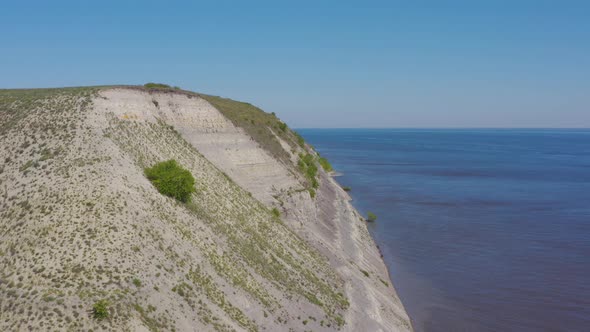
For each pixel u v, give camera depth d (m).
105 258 26.17
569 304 50.06
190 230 34.88
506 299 51.34
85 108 42.19
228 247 37.22
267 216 51.44
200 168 49.53
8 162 35.34
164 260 29.03
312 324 34.69
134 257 27.28
